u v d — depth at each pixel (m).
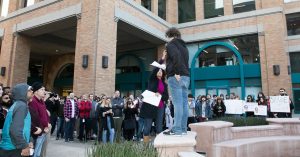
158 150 3.38
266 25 17.83
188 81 4.28
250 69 18.05
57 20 15.22
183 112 4.27
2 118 5.23
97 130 10.50
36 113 5.22
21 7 18.55
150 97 4.87
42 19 16.08
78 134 11.11
